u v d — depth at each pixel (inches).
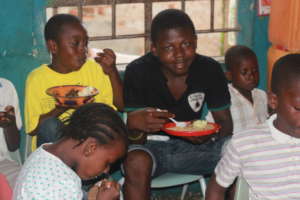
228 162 83.0
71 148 73.6
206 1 172.1
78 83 114.1
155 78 110.7
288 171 79.3
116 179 132.6
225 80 116.1
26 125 110.7
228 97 116.2
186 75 111.4
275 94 78.7
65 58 109.9
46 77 112.0
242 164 81.7
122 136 75.1
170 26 104.0
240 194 83.3
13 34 119.6
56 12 127.6
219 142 111.6
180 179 107.3
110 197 77.1
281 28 125.5
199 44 167.3
